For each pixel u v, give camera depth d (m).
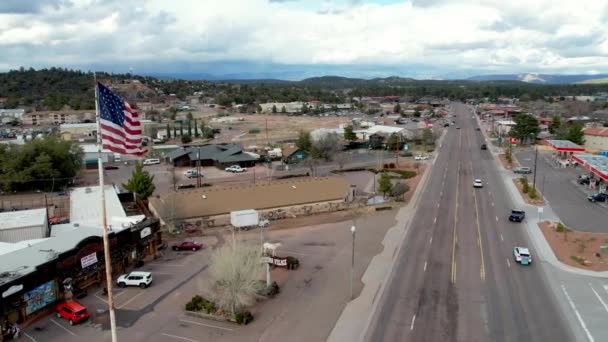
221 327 36.81
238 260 39.38
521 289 42.97
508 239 58.16
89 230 49.06
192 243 56.50
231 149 125.56
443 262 50.28
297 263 49.66
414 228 63.62
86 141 158.88
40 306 39.12
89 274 44.53
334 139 124.00
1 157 95.94
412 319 37.38
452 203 77.25
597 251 52.94
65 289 41.59
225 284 38.53
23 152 98.06
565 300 40.50
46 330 36.78
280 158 126.81
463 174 102.75
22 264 39.62
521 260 49.09
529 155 129.00
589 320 36.84
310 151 121.25
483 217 68.62
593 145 140.00
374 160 122.50
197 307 39.47
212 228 65.50
